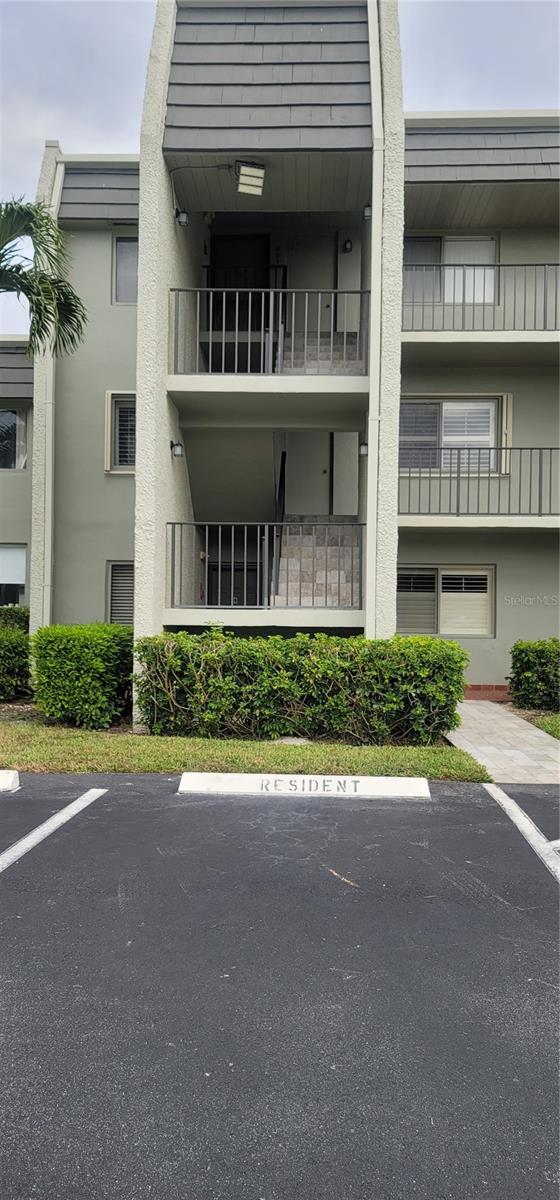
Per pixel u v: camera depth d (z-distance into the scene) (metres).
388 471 8.38
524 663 10.63
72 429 11.98
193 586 10.80
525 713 10.19
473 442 12.07
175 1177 2.03
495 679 12.00
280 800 5.73
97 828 4.97
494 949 3.36
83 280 11.96
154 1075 2.45
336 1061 2.54
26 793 5.81
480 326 11.84
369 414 8.39
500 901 3.88
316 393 8.68
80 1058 2.54
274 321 12.23
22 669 10.31
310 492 12.66
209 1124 2.22
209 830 4.96
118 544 11.94
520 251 11.88
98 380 11.96
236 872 4.22
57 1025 2.73
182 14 9.02
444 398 11.99
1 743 7.29
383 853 4.57
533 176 10.57
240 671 7.88
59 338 9.32
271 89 8.58
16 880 4.07
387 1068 2.51
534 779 6.46
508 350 11.08
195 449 10.17
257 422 9.70
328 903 3.82
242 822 5.15
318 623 8.84
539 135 10.89
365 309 9.59
